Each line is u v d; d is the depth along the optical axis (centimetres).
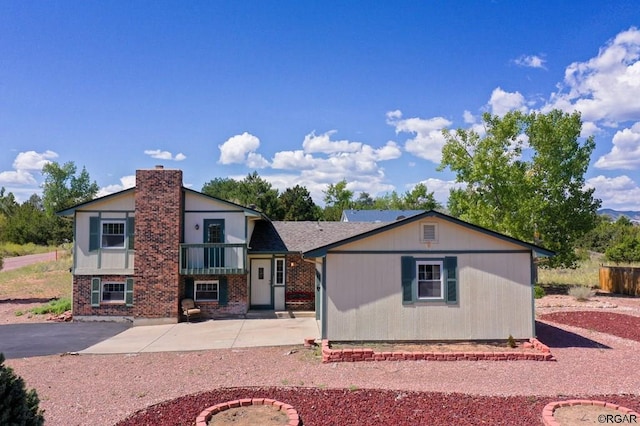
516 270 1498
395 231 1488
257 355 1377
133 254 2048
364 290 1473
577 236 2944
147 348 1488
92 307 2033
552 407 888
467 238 1497
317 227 2500
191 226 2077
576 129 2873
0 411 545
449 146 3027
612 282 2916
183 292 2044
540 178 2867
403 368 1226
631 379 1123
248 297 2155
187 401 957
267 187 5228
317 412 888
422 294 1494
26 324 1966
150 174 2009
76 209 2048
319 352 1402
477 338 1478
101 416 883
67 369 1243
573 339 1562
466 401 952
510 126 2870
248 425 819
